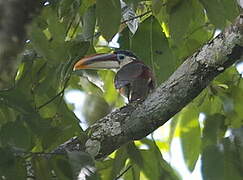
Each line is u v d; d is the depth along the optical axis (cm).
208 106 965
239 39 698
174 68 856
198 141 971
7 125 722
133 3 832
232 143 818
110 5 774
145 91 893
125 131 729
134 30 891
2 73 459
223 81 929
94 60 945
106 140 729
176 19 838
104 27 774
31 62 875
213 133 897
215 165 809
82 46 844
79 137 737
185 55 955
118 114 736
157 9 835
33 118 737
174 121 991
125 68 923
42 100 876
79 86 1051
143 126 728
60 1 830
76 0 844
